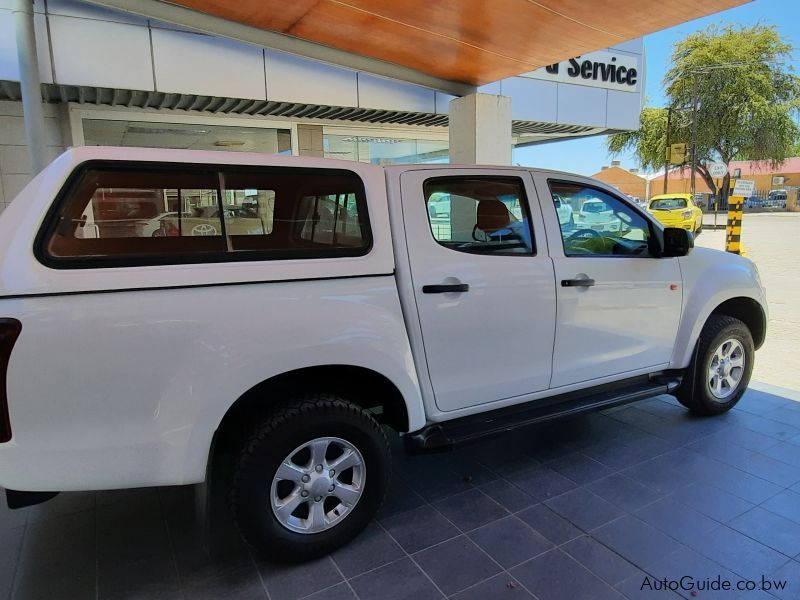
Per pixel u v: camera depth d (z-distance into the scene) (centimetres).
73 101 833
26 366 202
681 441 392
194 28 657
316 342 250
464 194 312
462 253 303
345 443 268
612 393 368
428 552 272
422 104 995
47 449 210
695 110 3222
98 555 274
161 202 244
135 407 220
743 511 303
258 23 684
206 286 232
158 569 262
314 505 264
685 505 310
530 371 331
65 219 218
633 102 1279
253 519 249
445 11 634
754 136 3247
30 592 247
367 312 267
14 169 795
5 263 203
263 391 265
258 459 247
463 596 241
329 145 1134
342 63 781
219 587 250
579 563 262
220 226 257
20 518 307
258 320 239
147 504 323
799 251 1554
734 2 607
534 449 385
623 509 307
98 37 703
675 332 397
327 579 254
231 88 805
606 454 375
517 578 252
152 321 220
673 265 390
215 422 233
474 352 307
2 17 640
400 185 293
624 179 6175
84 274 212
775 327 725
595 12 637
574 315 343
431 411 301
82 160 222
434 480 344
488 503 316
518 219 329
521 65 829
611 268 357
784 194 4978
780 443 388
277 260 250
